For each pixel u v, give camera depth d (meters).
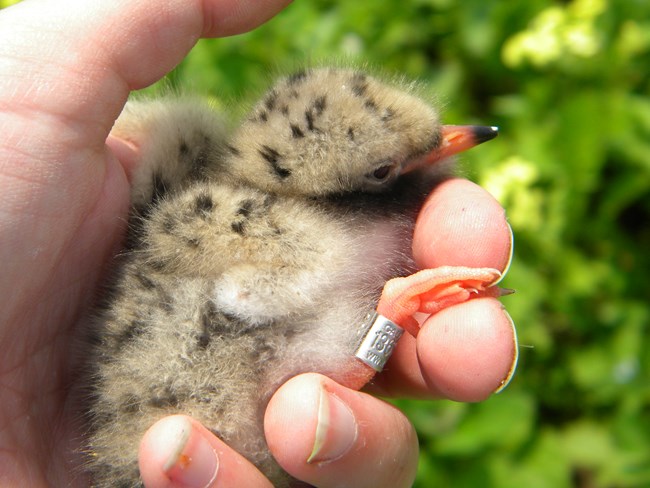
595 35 0.24
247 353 0.15
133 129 0.18
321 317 0.15
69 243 0.16
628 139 0.24
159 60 0.16
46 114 0.15
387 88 0.17
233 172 0.16
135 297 0.15
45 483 0.16
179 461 0.14
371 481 0.15
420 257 0.17
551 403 0.24
